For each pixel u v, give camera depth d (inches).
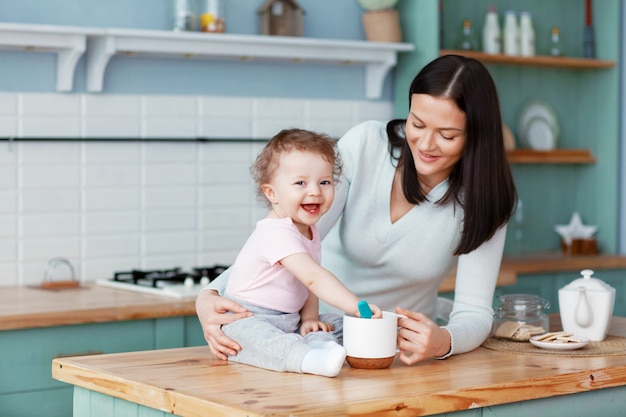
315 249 89.2
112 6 165.3
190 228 174.2
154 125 169.9
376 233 101.7
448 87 88.0
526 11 215.3
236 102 177.8
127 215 168.4
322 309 108.0
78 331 134.5
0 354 129.4
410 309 108.7
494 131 92.4
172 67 171.3
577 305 99.2
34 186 160.2
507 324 99.7
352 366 84.6
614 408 87.7
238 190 178.7
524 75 216.5
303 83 184.9
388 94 194.9
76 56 155.3
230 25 175.9
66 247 163.5
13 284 159.5
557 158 212.4
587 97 223.5
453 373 82.6
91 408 85.2
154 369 83.1
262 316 87.3
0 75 156.8
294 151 85.8
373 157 101.6
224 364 85.6
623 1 218.4
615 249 218.2
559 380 82.3
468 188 93.8
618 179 219.5
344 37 189.0
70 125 162.6
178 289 148.9
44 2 159.6
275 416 66.6
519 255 210.4
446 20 204.4
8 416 130.4
